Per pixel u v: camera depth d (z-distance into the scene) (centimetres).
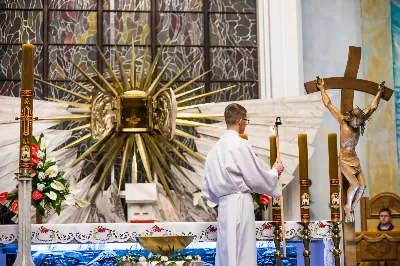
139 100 927
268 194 700
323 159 974
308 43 1002
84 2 1013
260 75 996
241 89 1011
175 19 1020
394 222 936
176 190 936
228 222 676
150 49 1009
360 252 884
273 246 846
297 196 938
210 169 698
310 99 944
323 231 778
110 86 934
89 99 938
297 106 941
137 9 1017
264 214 948
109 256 805
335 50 1004
